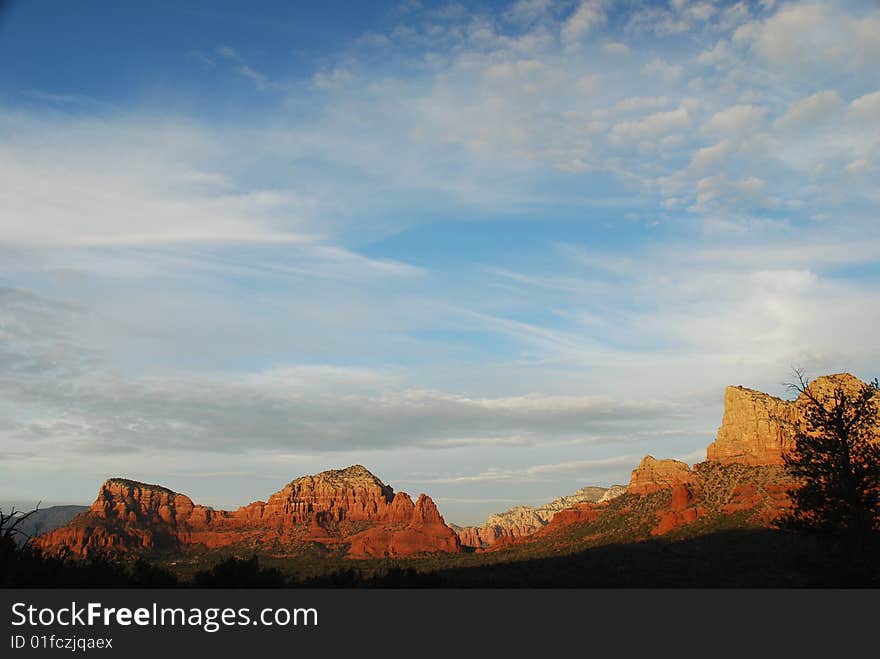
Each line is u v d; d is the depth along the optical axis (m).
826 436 47.62
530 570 105.88
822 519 46.44
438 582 77.69
